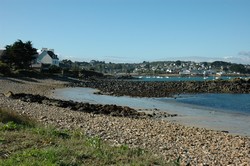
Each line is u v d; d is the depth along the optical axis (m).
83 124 24.56
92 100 55.78
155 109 44.62
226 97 73.06
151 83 108.81
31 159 11.38
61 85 90.62
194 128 27.83
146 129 25.16
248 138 24.33
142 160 12.64
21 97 44.50
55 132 16.62
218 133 25.89
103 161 11.98
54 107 36.94
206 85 99.88
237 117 39.16
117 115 36.12
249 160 16.48
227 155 17.53
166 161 13.45
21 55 116.25
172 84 103.56
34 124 19.70
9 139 14.41
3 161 11.06
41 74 110.06
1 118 19.05
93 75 170.38
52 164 10.75
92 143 14.66
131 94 72.62
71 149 13.07
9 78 86.69
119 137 19.78
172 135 23.19
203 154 17.14
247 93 88.12
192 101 60.34
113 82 117.50
